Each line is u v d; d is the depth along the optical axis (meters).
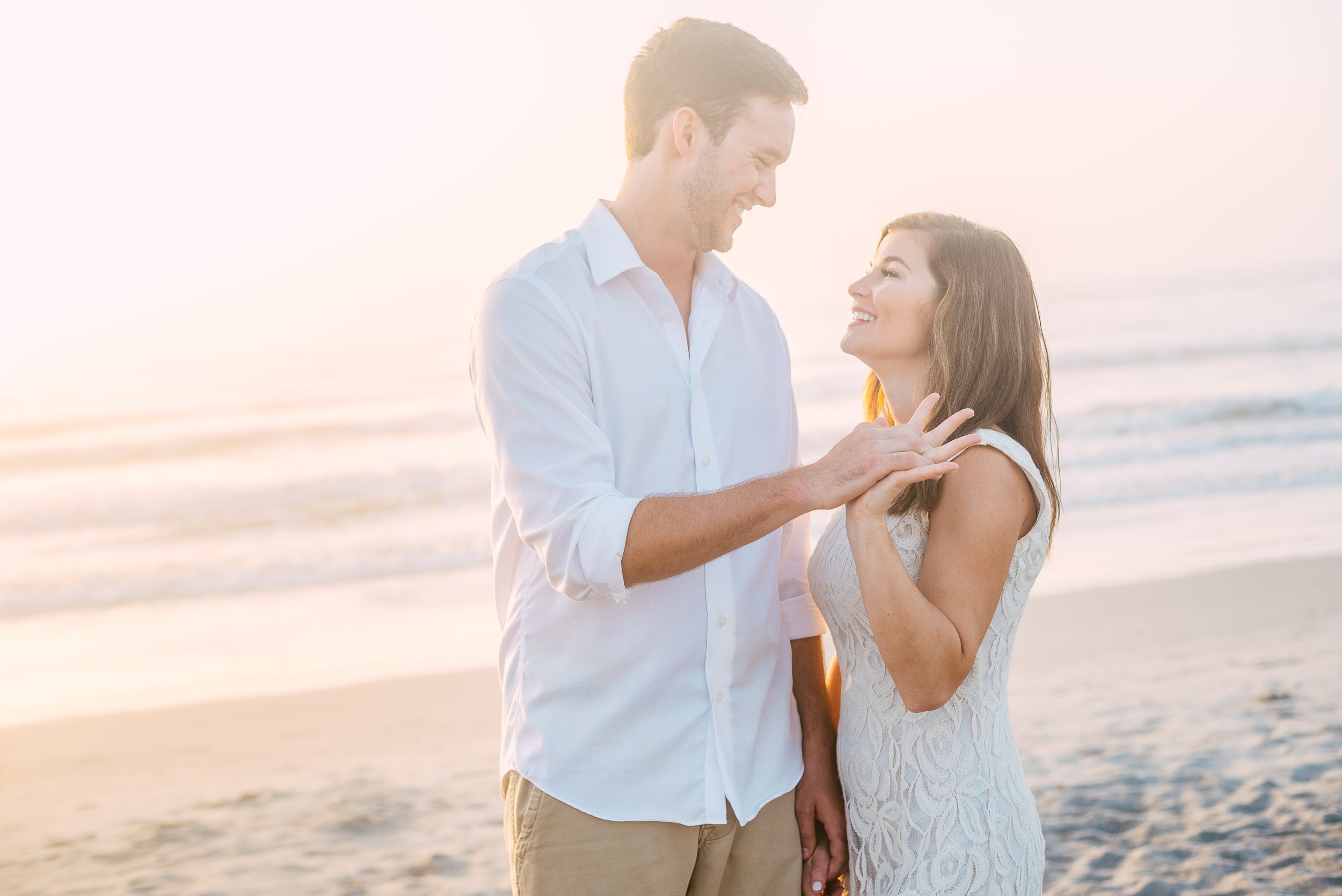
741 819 1.91
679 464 1.95
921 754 1.88
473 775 5.38
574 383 1.82
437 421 21.09
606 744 1.86
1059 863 3.68
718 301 2.05
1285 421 17.39
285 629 9.77
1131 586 8.55
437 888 3.96
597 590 1.70
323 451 18.84
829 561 2.01
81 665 8.93
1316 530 10.59
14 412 23.86
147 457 18.73
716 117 1.85
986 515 1.80
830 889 2.21
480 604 10.37
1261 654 6.47
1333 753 4.49
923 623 1.70
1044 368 2.04
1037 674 6.39
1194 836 3.77
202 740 6.31
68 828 4.92
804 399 22.42
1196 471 14.24
